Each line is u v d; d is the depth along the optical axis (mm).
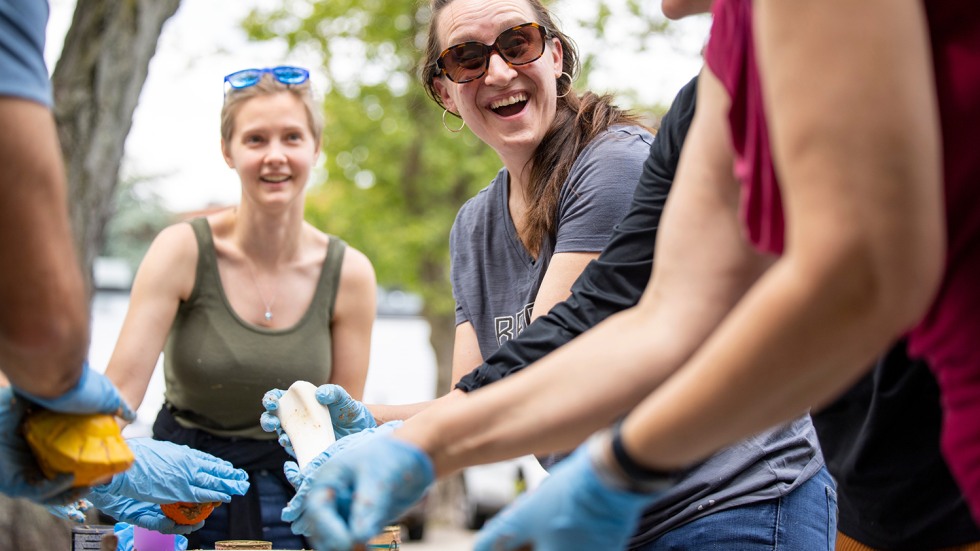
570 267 2104
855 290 824
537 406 1162
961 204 933
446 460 1168
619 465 978
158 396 11445
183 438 2680
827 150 825
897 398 1508
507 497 12992
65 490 1446
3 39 1185
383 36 13688
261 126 2760
